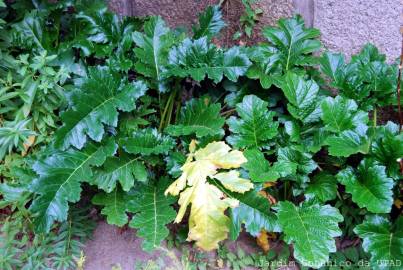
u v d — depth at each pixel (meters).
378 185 1.35
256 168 1.37
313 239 1.27
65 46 1.64
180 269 1.39
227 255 1.48
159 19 1.69
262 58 1.61
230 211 1.35
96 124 1.41
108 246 1.52
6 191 1.40
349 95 1.64
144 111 1.58
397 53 1.69
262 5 1.78
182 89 1.73
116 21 1.73
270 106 1.65
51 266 1.38
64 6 1.72
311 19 1.77
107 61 1.61
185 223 1.58
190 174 1.29
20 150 1.50
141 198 1.44
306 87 1.55
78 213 1.53
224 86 1.66
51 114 1.54
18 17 1.72
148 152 1.42
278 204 1.38
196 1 1.88
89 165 1.39
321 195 1.41
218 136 1.45
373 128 1.50
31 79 1.52
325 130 1.50
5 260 1.31
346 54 1.75
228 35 1.87
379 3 1.63
